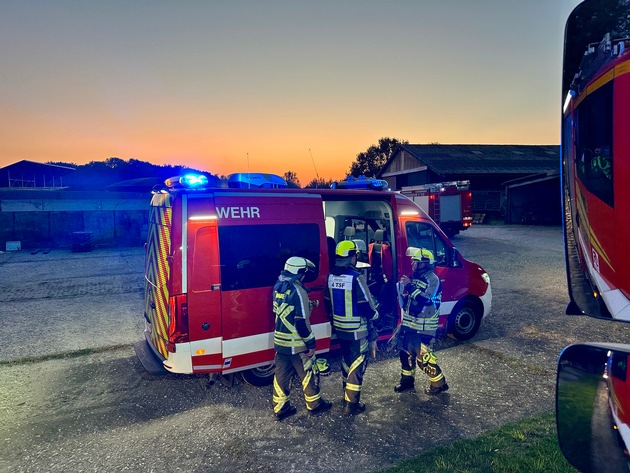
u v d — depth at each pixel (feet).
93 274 44.70
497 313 27.22
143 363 15.06
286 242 16.08
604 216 3.84
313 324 16.57
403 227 19.17
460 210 70.54
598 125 3.97
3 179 114.11
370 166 203.82
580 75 4.32
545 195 94.22
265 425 13.99
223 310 14.55
